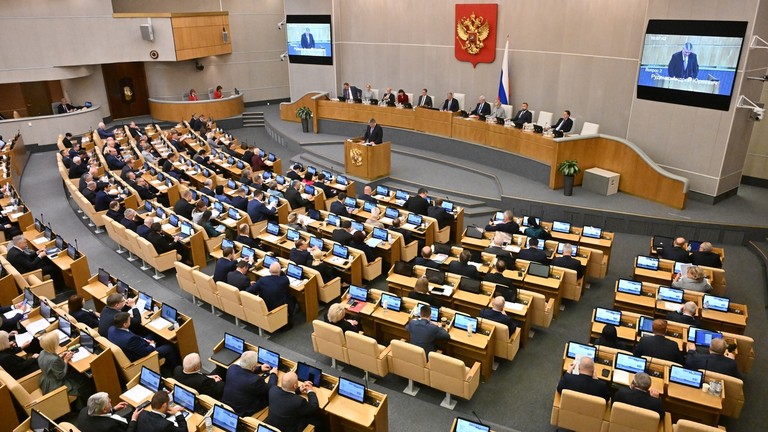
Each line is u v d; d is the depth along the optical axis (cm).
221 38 2916
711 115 1517
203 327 1110
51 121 2423
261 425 660
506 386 923
